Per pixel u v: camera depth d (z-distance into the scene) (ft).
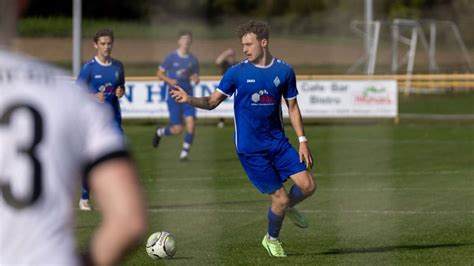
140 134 140.05
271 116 53.93
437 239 60.70
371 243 59.47
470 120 163.02
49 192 16.33
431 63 227.61
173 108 107.24
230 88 53.98
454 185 87.56
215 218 69.67
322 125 155.22
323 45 289.53
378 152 116.67
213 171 99.09
